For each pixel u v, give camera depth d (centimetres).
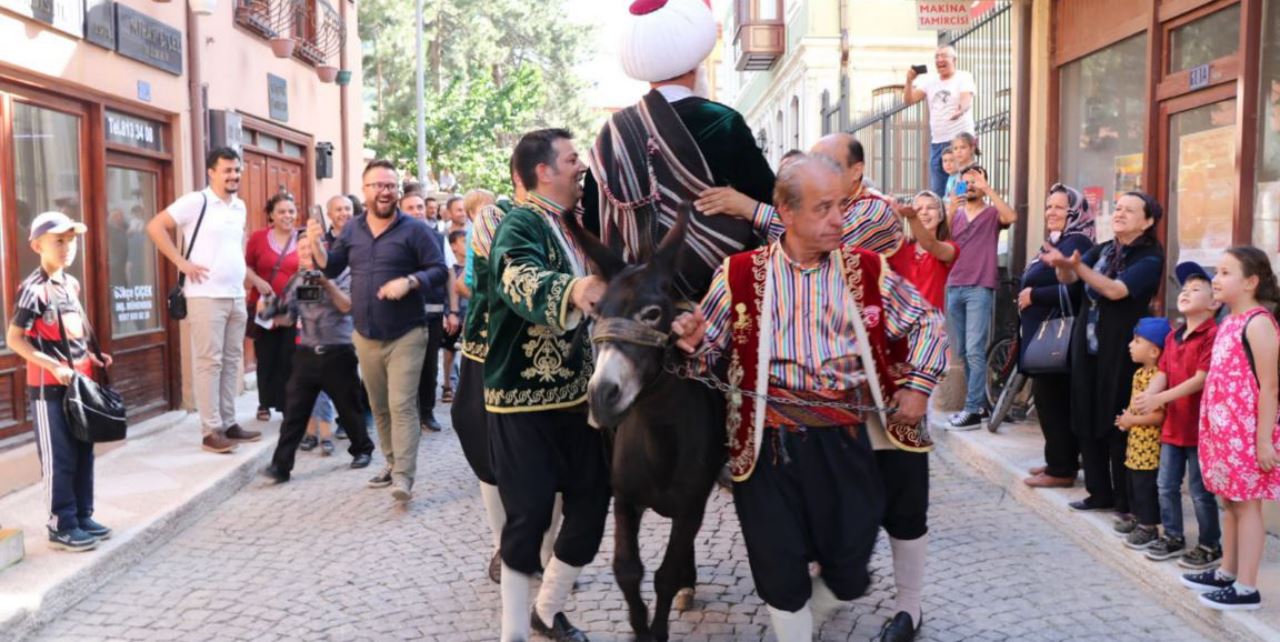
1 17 692
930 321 373
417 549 599
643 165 416
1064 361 628
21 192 745
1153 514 530
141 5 889
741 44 2502
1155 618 476
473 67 3578
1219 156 661
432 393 955
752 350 366
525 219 407
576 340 412
